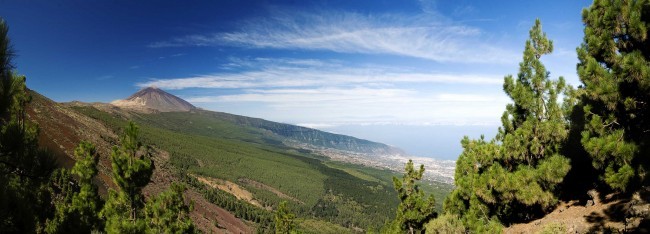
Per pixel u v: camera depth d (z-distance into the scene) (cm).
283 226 6112
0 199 621
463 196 2428
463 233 2111
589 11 1233
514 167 2250
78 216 1062
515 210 2219
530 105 2127
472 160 2477
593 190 1809
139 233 1462
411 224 2995
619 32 1113
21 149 691
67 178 5153
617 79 1114
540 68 2136
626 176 1178
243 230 15900
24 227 660
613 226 1423
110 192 2280
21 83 678
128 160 2175
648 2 1039
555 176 1759
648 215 1284
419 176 3070
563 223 1688
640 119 1160
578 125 1992
